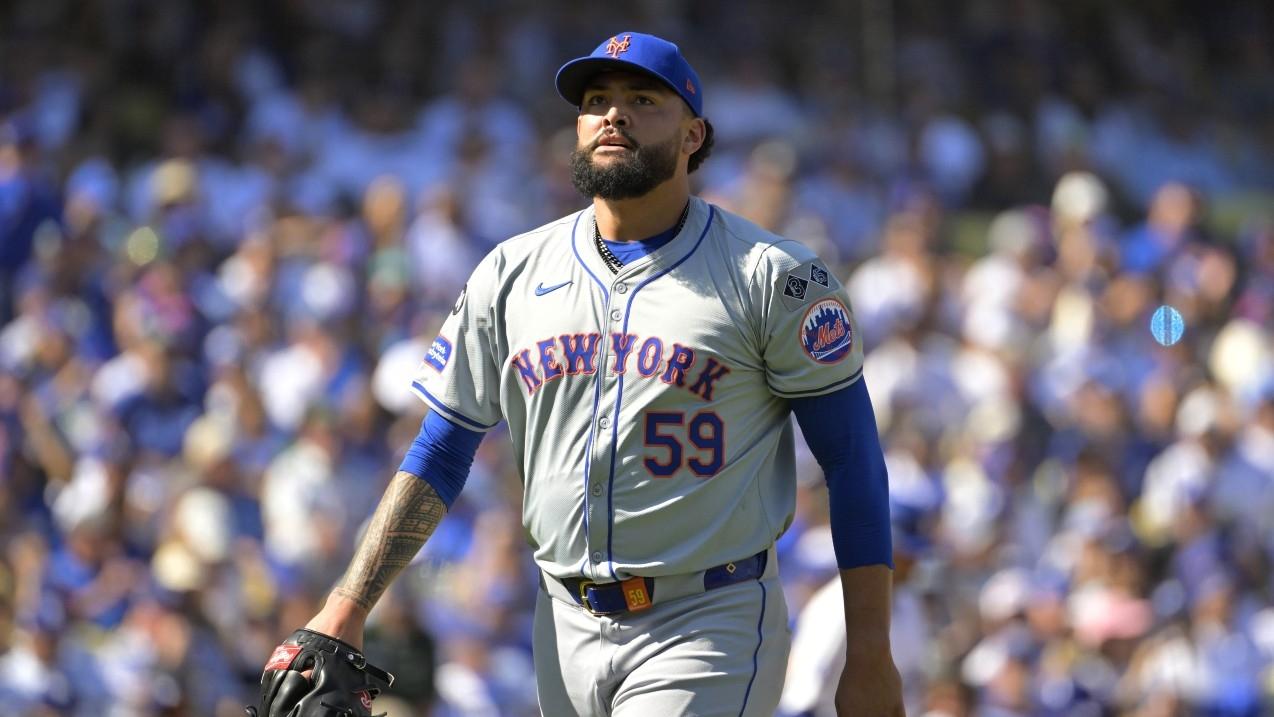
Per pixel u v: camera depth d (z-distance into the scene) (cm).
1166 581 3384
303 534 3050
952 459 3575
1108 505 3403
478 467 3077
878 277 3906
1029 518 3500
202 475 3078
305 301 3541
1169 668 3089
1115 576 3147
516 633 2867
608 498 1173
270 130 4350
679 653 1176
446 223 3812
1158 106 5697
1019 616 2980
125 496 3045
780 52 5253
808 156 4788
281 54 4709
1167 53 5891
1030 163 5103
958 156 4922
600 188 1168
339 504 3111
